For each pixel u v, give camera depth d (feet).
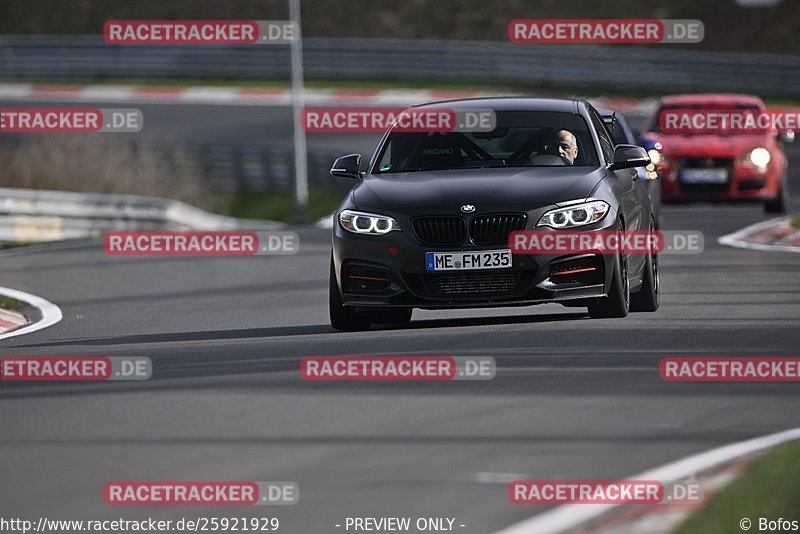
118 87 598.34
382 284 123.54
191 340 130.62
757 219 256.52
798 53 591.37
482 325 129.59
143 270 212.64
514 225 121.70
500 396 93.45
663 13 640.17
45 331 146.72
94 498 68.80
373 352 113.80
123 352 123.24
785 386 96.84
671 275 177.17
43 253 246.68
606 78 537.24
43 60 622.95
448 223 122.21
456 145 132.77
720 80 513.04
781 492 64.85
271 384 100.27
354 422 85.61
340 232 125.90
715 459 73.92
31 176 386.73
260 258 224.33
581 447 77.92
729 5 631.15
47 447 81.05
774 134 266.77
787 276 172.24
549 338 118.93
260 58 597.93
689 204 269.85
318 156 419.54
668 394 93.97
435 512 64.75
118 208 335.67
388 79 576.61
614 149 141.49
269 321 144.87
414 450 77.41
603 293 124.06
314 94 556.51
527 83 550.36
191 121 530.27
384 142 136.15
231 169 431.02
